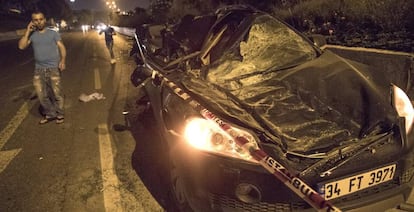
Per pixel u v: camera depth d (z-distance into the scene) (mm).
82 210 2617
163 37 4805
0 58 13320
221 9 3721
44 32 4238
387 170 1884
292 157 1821
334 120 2086
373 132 1960
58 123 4641
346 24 6922
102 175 3137
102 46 16906
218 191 1836
